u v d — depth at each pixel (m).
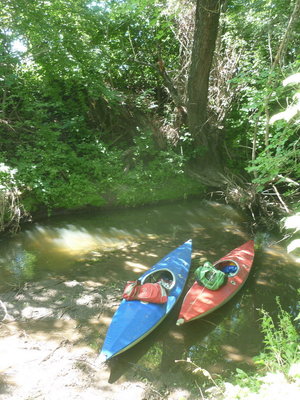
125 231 8.64
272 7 8.56
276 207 9.58
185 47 11.59
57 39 9.88
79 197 9.47
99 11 11.08
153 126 11.62
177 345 4.79
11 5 9.02
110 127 11.76
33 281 6.08
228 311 5.59
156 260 7.14
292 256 7.58
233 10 10.91
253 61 9.94
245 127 11.91
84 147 10.34
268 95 6.36
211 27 9.33
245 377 3.56
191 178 11.53
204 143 11.51
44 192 8.88
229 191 10.69
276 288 6.32
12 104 10.30
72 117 11.05
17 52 9.66
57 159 9.70
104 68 11.55
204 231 8.89
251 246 7.52
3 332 4.74
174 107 12.40
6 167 7.97
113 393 3.90
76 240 7.92
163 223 9.32
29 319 5.06
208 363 4.44
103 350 4.32
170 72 12.73
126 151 10.99
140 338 4.63
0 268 6.47
